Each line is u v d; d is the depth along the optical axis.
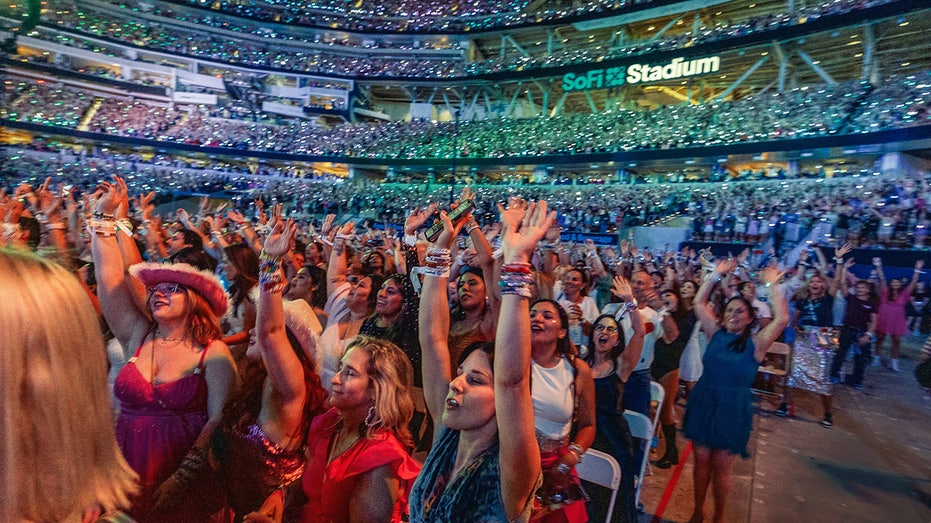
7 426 0.77
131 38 42.06
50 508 0.82
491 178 37.75
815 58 29.41
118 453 0.96
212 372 2.62
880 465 5.45
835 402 7.82
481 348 2.12
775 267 4.16
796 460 5.51
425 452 4.42
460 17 42.66
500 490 1.85
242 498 2.44
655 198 26.45
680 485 4.88
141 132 37.72
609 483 3.06
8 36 21.03
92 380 0.90
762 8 32.34
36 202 7.28
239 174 38.03
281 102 43.97
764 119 26.06
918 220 15.55
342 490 2.28
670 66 32.19
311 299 5.41
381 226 30.00
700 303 4.39
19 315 0.79
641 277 5.95
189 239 6.06
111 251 2.90
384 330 4.19
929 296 14.16
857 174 22.33
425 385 2.42
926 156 22.09
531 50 43.59
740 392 4.01
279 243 2.43
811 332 10.47
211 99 41.50
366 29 44.50
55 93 37.16
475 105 44.66
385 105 47.72
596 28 37.41
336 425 2.55
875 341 10.82
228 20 44.66
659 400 4.94
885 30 24.75
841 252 9.93
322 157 38.19
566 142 32.31
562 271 6.46
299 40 44.84
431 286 2.48
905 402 7.96
